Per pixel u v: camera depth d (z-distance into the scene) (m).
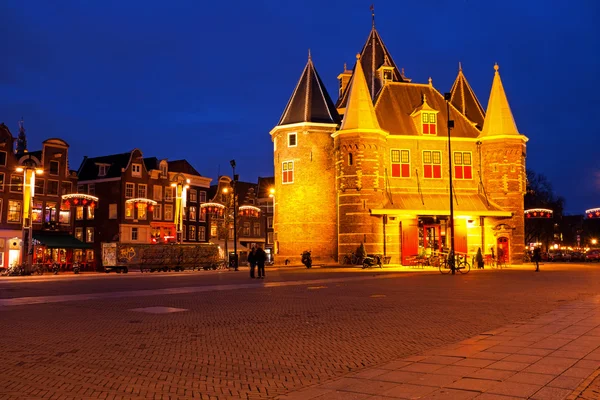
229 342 9.97
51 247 50.81
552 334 10.03
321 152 50.50
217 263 49.34
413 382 6.76
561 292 18.86
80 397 6.42
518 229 46.78
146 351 9.17
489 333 10.30
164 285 25.09
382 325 11.76
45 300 17.70
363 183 44.69
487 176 47.72
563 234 104.50
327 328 11.46
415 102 49.75
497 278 27.38
